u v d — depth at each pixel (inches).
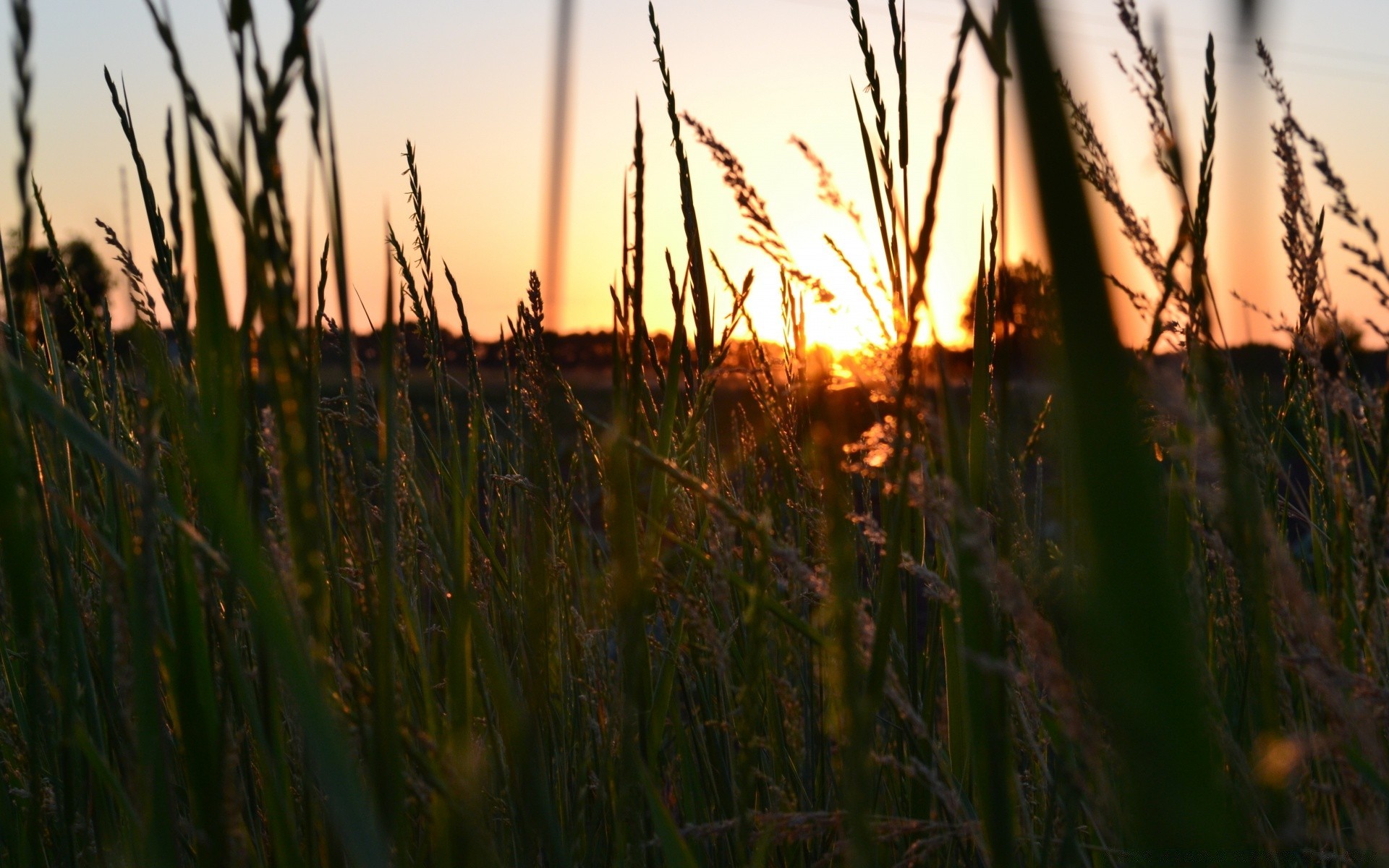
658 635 39.7
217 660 31.8
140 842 28.5
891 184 31.0
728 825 33.0
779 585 37.7
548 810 28.2
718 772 38.7
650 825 35.0
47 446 33.8
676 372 33.5
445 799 28.6
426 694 34.9
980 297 31.2
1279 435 38.3
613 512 29.0
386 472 27.2
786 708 34.3
